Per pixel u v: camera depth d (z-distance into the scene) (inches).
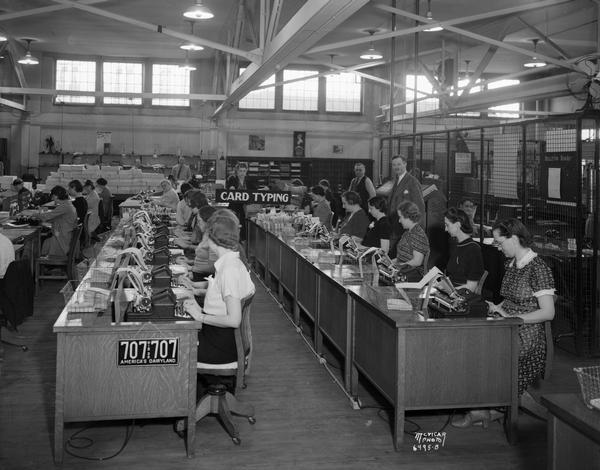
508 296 184.1
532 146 377.7
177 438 173.5
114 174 724.0
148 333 157.1
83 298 171.5
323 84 851.4
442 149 596.4
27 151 815.7
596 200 257.4
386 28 573.3
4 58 779.4
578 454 113.1
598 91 320.5
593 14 513.7
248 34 585.9
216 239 171.6
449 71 697.6
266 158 839.7
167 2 534.9
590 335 259.1
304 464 159.6
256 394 208.4
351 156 860.0
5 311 245.1
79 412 156.1
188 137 844.0
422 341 164.7
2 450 164.6
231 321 165.3
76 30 668.7
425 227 366.6
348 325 203.3
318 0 245.6
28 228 374.9
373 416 191.5
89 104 825.5
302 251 288.8
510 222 181.6
